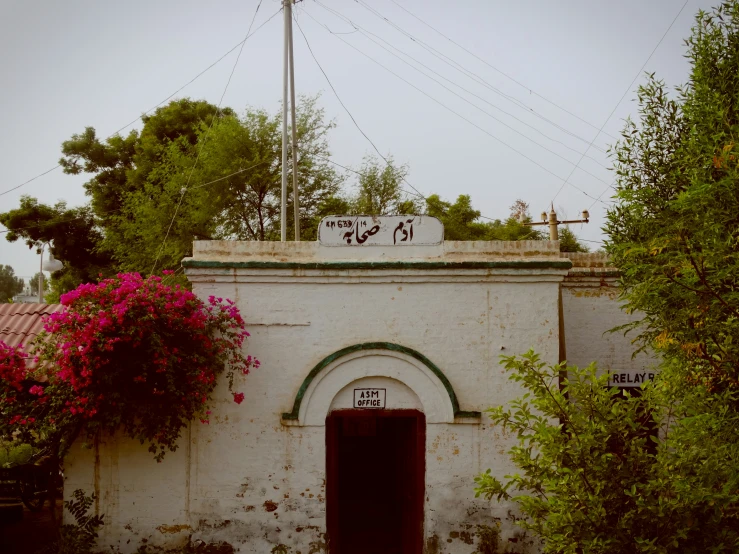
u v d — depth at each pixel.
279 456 9.16
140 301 7.95
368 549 10.82
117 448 9.05
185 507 9.09
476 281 9.27
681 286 5.54
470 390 9.27
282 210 14.66
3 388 8.05
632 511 5.03
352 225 9.32
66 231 27.14
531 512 5.70
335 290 9.27
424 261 9.20
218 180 21.64
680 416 5.95
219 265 9.05
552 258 9.30
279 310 9.22
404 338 9.28
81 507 8.99
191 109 27.00
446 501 9.18
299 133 23.19
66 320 7.96
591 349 11.14
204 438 9.12
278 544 9.11
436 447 9.21
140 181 25.17
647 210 7.27
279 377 9.21
